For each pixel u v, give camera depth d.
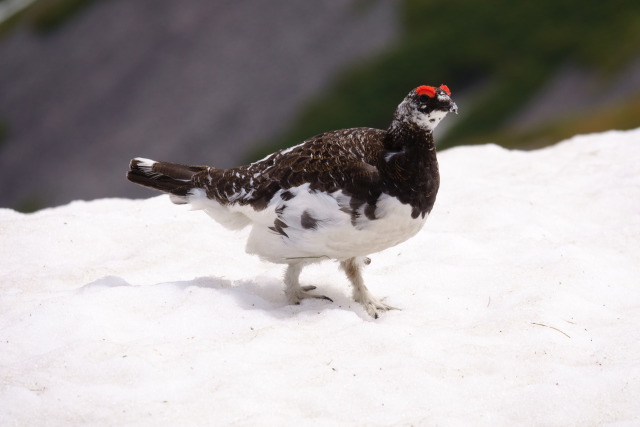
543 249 11.42
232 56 81.81
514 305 9.72
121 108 79.31
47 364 8.11
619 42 67.06
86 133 77.19
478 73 70.44
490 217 12.71
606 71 64.56
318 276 10.90
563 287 10.08
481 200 13.29
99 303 9.31
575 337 8.93
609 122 50.66
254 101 76.12
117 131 76.94
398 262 11.28
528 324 9.16
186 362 8.19
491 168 15.72
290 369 8.12
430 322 9.56
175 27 86.88
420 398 7.71
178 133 75.25
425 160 8.99
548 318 9.23
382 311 9.94
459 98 68.69
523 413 7.50
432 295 10.19
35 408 7.38
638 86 61.03
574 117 57.19
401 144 8.93
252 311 9.35
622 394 7.68
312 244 9.06
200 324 9.06
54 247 11.97
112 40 87.19
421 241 11.76
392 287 10.54
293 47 80.19
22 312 9.44
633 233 11.92
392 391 7.79
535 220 12.62
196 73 81.12
